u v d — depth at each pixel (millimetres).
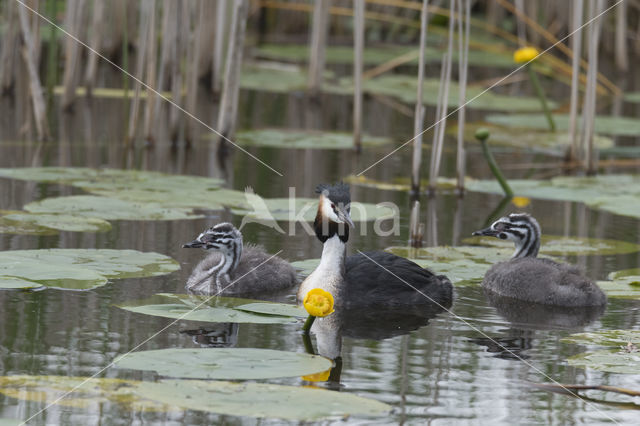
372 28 39969
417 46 38875
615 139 26781
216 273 11898
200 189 17141
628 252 14078
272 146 21797
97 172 18109
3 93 26641
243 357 8875
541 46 35156
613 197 17641
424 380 8758
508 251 14234
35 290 11133
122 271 11859
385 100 31000
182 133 22125
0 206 15305
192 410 7863
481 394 8469
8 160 19125
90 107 26031
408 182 19547
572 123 21906
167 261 12484
